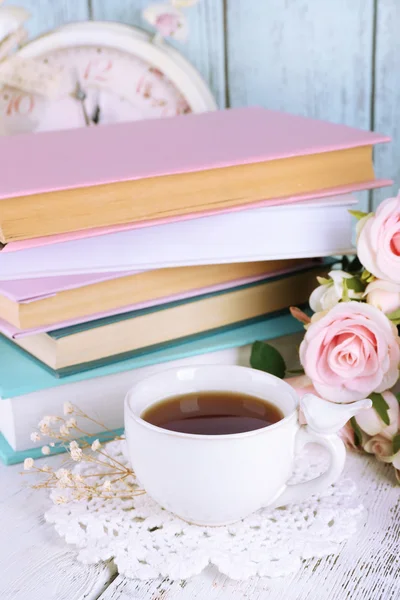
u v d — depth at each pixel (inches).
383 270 32.2
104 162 33.0
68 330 32.5
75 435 33.6
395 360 32.1
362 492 31.6
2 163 33.2
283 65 46.8
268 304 36.9
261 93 47.4
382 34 45.8
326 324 32.4
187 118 40.2
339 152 35.2
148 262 32.9
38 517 30.7
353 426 32.7
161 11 43.4
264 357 34.7
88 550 29.1
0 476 32.4
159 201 32.4
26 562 29.1
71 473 30.8
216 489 28.4
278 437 28.6
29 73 42.1
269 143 35.0
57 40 42.3
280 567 28.4
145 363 33.7
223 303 35.7
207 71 47.2
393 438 32.0
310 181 34.9
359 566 28.9
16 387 32.1
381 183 35.9
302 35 46.3
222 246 33.7
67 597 28.0
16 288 31.9
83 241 32.0
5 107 42.4
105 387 33.7
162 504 29.4
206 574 28.7
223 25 46.5
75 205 31.3
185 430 29.6
